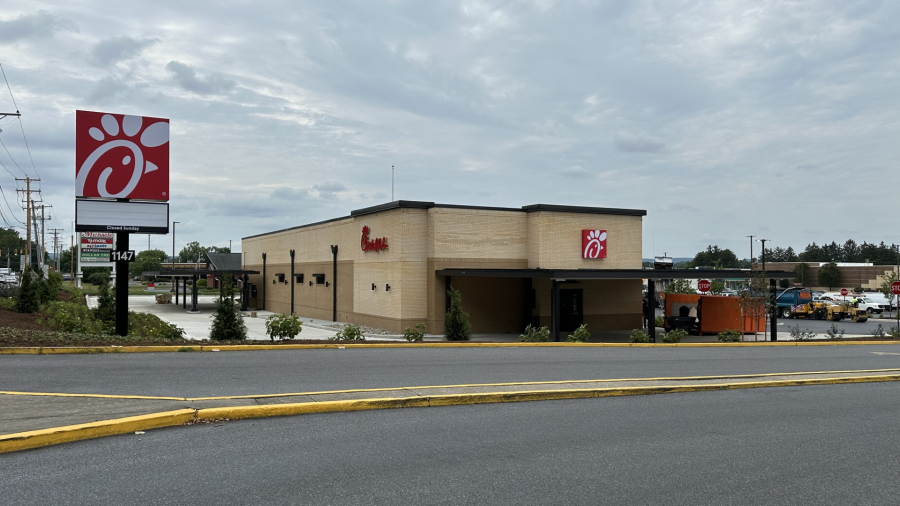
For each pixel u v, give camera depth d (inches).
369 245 1270.9
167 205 792.9
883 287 2514.8
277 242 1859.0
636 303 1307.8
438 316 1159.0
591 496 246.1
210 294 3046.3
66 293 2303.2
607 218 1279.5
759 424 386.3
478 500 237.1
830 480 275.3
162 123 792.9
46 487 238.8
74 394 389.4
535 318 1208.2
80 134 758.5
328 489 244.4
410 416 378.6
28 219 2497.5
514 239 1235.2
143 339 713.0
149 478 251.6
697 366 655.1
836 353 847.1
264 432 328.5
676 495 250.5
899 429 380.2
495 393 436.5
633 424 376.2
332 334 1123.9
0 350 565.0
